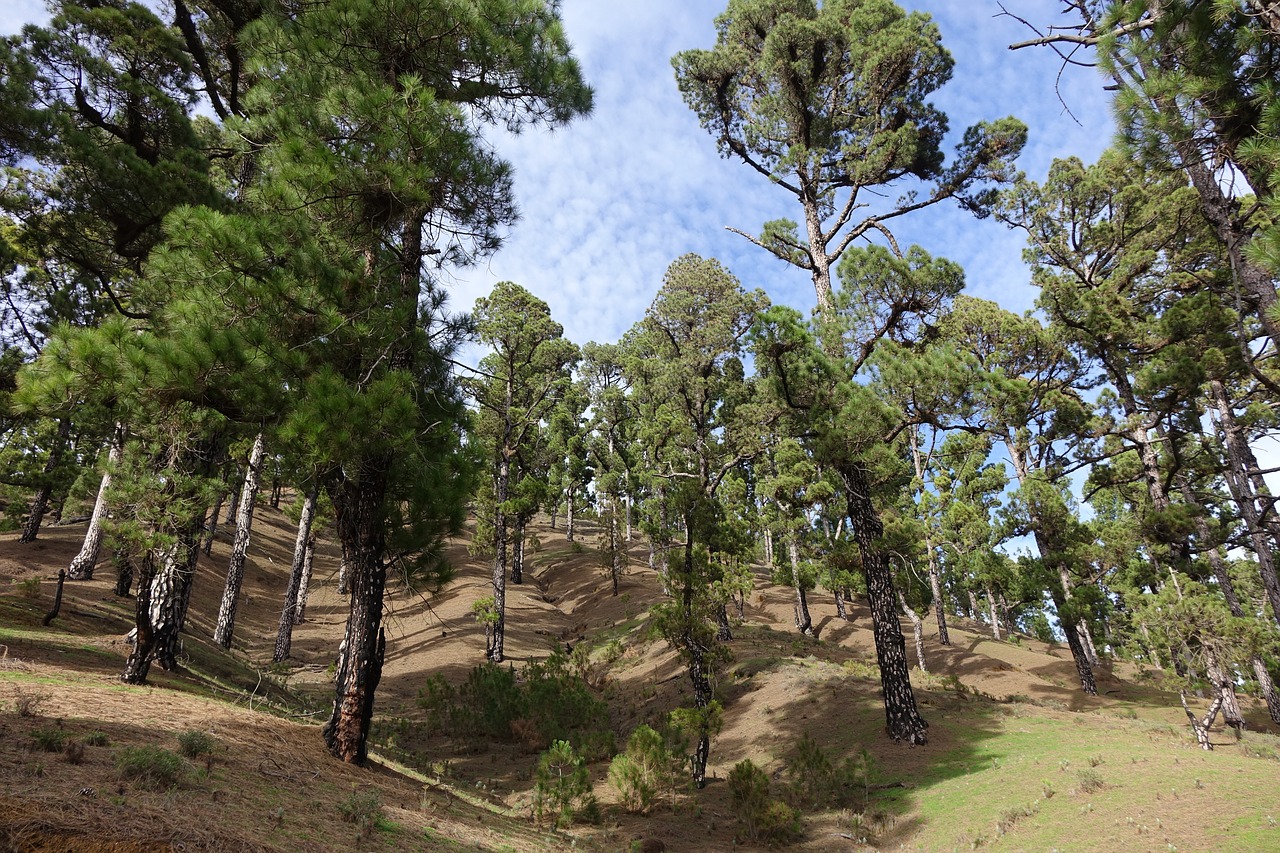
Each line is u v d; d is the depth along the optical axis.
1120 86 6.09
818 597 42.81
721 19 20.89
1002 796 10.27
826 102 19.62
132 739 5.70
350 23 9.35
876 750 13.91
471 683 18.84
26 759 4.18
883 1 17.83
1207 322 19.31
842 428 15.89
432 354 10.53
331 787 6.51
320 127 9.22
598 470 54.97
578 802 11.55
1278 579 15.02
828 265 19.42
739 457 18.25
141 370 6.82
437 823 6.79
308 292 8.15
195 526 10.52
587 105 11.48
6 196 12.23
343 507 9.09
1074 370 25.66
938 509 30.88
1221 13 5.15
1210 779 9.32
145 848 3.32
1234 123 5.59
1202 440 23.31
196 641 17.19
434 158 8.91
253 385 7.47
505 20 10.17
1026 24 6.32
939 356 15.77
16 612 12.88
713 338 33.81
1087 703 22.48
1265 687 20.81
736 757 15.56
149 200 12.48
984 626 46.47
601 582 40.84
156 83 14.25
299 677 21.05
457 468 9.68
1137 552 31.03
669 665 23.69
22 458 22.88
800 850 9.77
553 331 40.06
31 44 12.27
